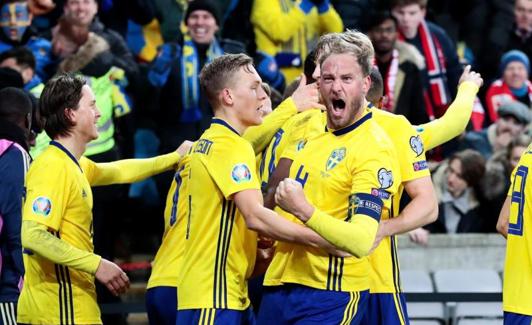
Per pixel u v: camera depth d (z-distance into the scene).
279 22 23.70
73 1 22.22
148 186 23.17
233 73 13.95
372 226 12.73
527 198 14.87
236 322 13.84
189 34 22.73
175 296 14.88
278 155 15.16
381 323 14.43
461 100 15.38
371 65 13.34
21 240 14.57
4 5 23.06
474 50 25.75
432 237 22.23
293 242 13.23
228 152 13.73
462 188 22.80
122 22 24.17
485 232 22.97
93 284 14.82
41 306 14.50
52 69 22.69
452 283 21.20
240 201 13.53
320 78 13.40
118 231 23.00
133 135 22.70
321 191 13.40
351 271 13.43
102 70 21.73
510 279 15.02
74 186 14.58
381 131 13.47
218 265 13.80
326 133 13.63
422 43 23.64
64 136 14.70
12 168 15.59
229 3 24.09
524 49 25.70
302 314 13.49
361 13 24.97
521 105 23.41
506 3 25.64
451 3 25.94
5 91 16.30
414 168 14.07
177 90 22.66
